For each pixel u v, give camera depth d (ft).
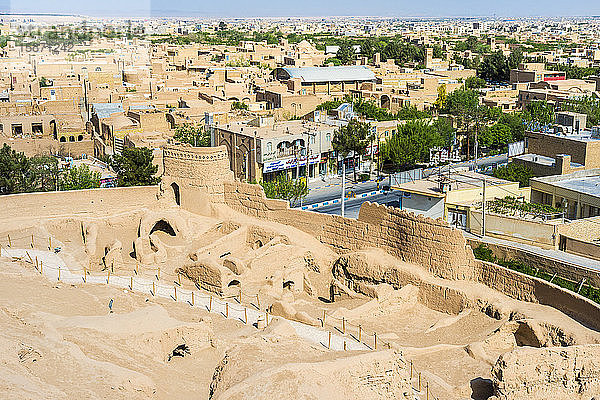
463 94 434.30
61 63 528.63
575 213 200.75
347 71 512.63
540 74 563.07
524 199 207.00
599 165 241.55
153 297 144.77
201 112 377.09
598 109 373.81
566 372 104.47
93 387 91.09
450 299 148.25
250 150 291.38
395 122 361.51
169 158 195.52
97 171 272.31
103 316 116.98
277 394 84.94
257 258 165.68
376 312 148.66
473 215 186.09
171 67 616.80
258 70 601.62
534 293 140.97
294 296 167.53
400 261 162.71
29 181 230.89
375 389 93.81
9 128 347.56
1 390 81.25
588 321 128.77
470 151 362.12
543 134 256.52
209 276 154.71
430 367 121.80
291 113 418.51
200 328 117.29
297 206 263.70
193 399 99.60
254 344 104.01
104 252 171.94
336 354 98.32
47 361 95.86
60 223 180.65
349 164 331.36
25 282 139.23
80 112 415.44
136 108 387.55
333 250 177.37
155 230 185.06
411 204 203.21
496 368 103.96
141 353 109.40
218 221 188.96
